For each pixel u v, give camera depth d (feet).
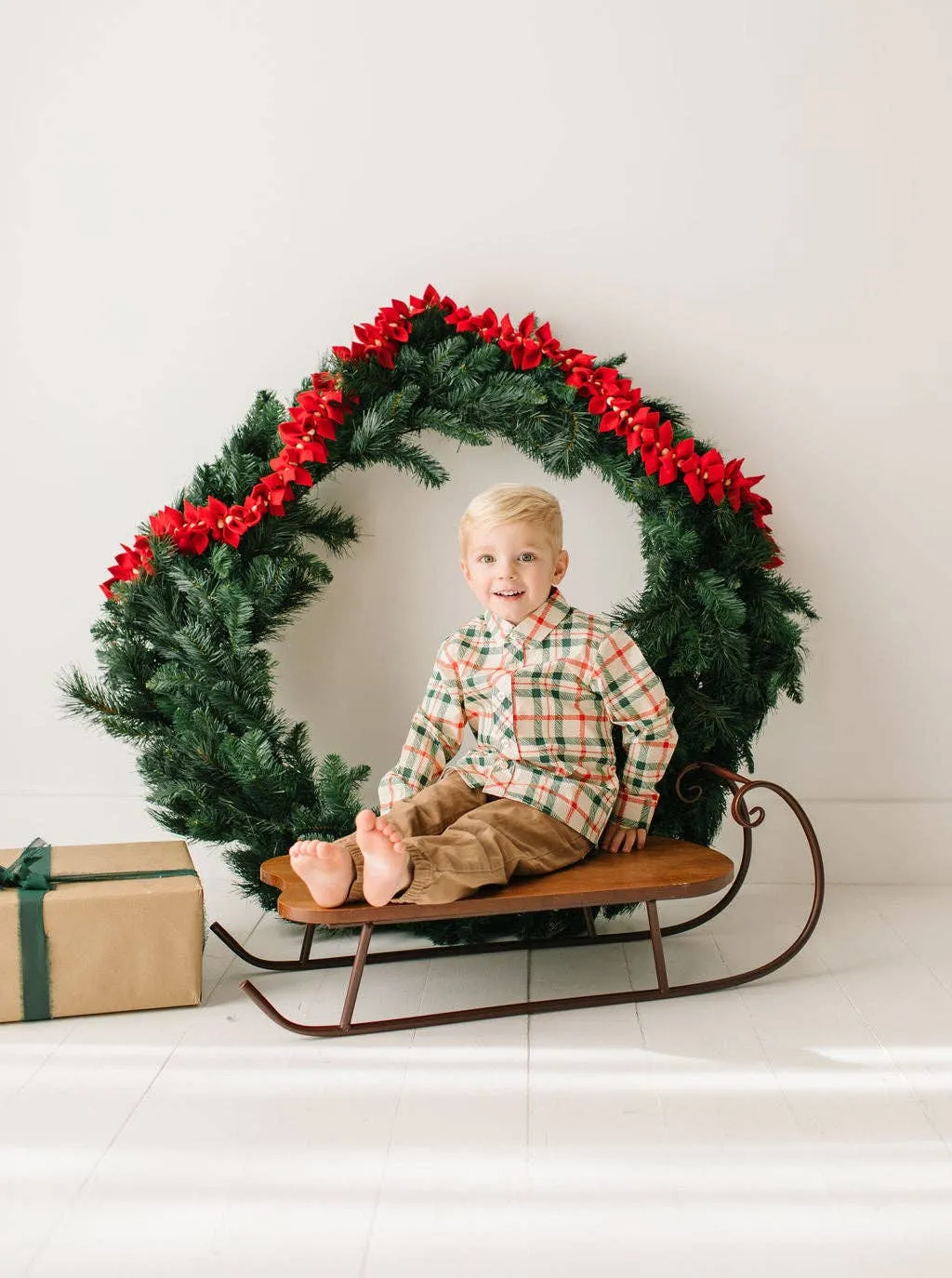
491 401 7.93
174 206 8.48
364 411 8.00
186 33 8.39
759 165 8.27
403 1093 5.50
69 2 8.38
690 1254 4.29
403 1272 4.19
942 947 7.38
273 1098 5.45
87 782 8.84
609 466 7.93
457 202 8.40
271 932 7.84
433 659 8.71
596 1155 4.94
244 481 7.91
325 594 8.66
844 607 8.57
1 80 8.43
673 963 7.20
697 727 7.69
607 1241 4.37
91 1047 6.00
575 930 7.76
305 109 8.39
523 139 8.34
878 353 8.35
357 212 8.44
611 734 7.25
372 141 8.39
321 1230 4.44
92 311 8.54
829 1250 4.31
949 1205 4.58
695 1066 5.75
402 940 7.75
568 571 8.64
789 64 8.20
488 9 8.29
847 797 8.73
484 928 7.69
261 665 7.76
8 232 8.50
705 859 6.85
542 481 8.58
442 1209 4.57
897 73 8.16
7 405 8.61
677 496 7.82
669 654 7.73
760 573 7.95
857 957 7.22
